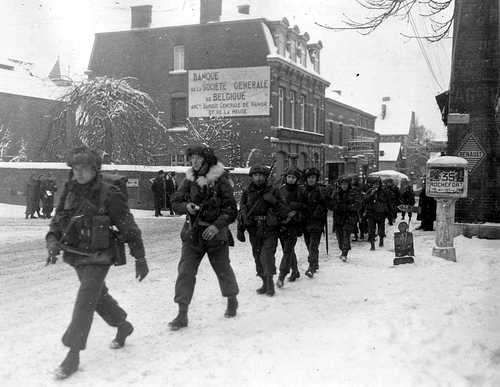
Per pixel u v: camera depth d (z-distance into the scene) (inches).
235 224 758.5
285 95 1427.2
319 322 240.2
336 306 270.7
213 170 239.0
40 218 808.3
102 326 236.8
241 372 182.5
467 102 566.9
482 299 273.0
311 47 1651.1
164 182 920.3
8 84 1601.9
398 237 397.1
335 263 417.4
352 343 207.8
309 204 358.6
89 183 187.3
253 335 223.5
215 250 244.2
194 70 1369.3
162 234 615.5
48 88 1710.1
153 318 250.5
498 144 557.3
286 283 335.9
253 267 390.6
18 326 236.1
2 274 359.3
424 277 342.6
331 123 1859.0
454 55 570.6
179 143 1371.8
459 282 323.9
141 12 1450.5
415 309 253.9
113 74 1453.0
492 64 558.9
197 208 233.9
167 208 1008.9
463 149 554.3
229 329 233.5
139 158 1144.2
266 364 189.2
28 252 459.8
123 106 1107.3
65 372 178.4
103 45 1467.8
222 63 1350.9
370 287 317.1
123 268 380.5
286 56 1421.0
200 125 1343.5
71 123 1141.1
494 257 424.5
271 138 1316.4
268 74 1316.4
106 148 1106.1
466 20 566.3
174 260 422.3
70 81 1190.9
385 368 184.1
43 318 249.1
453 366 187.5
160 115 1409.9
